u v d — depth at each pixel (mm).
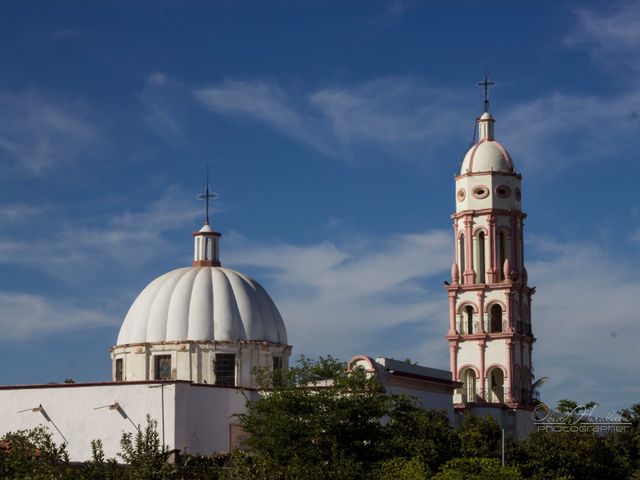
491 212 116312
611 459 92500
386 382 91688
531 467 88312
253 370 85250
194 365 90938
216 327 91938
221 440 83188
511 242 117062
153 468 60781
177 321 92312
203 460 66688
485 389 114500
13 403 82438
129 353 92688
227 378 91312
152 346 92000
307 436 75938
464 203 117875
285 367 93688
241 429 84188
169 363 91750
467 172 117938
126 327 94438
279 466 64062
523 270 117875
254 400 85812
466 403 110125
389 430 80875
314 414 76688
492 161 117812
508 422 111875
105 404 80625
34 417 81938
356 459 75375
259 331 93000
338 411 76375
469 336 115375
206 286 93875
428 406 98500
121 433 79812
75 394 81438
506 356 114188
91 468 61094
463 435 87000
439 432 83875
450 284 117000
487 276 116000
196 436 81000
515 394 113562
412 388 96312
